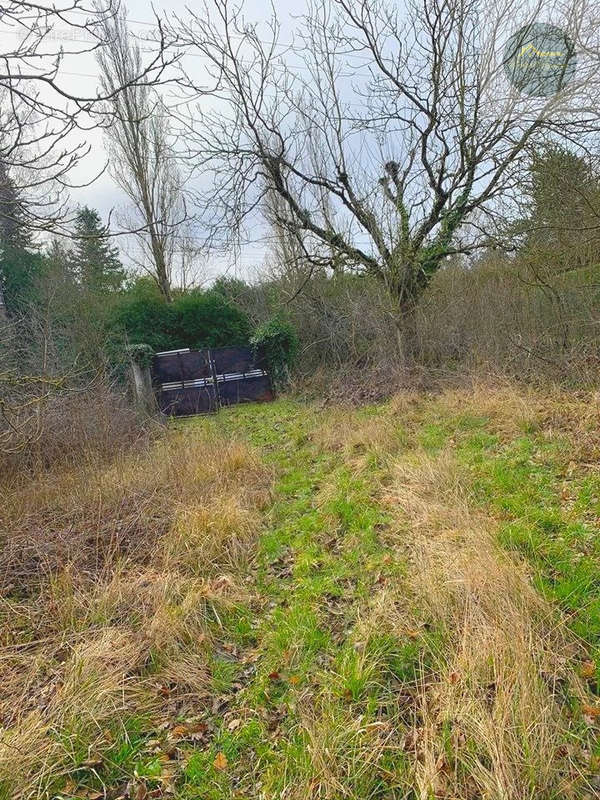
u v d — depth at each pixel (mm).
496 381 8242
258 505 5266
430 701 2457
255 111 9898
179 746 2480
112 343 13305
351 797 2059
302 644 3018
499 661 2447
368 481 5391
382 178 10180
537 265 9336
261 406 11719
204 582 3842
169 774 2322
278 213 12680
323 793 2096
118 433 7871
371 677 2650
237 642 3246
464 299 11281
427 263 10664
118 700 2680
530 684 2266
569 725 2213
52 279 13484
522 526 3797
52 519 5090
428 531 4066
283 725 2520
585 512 3920
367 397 9805
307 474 6125
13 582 4016
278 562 4160
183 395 12258
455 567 3318
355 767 2170
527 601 2879
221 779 2270
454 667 2529
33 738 2363
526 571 3262
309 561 3982
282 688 2766
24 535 4594
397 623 2996
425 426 7047
